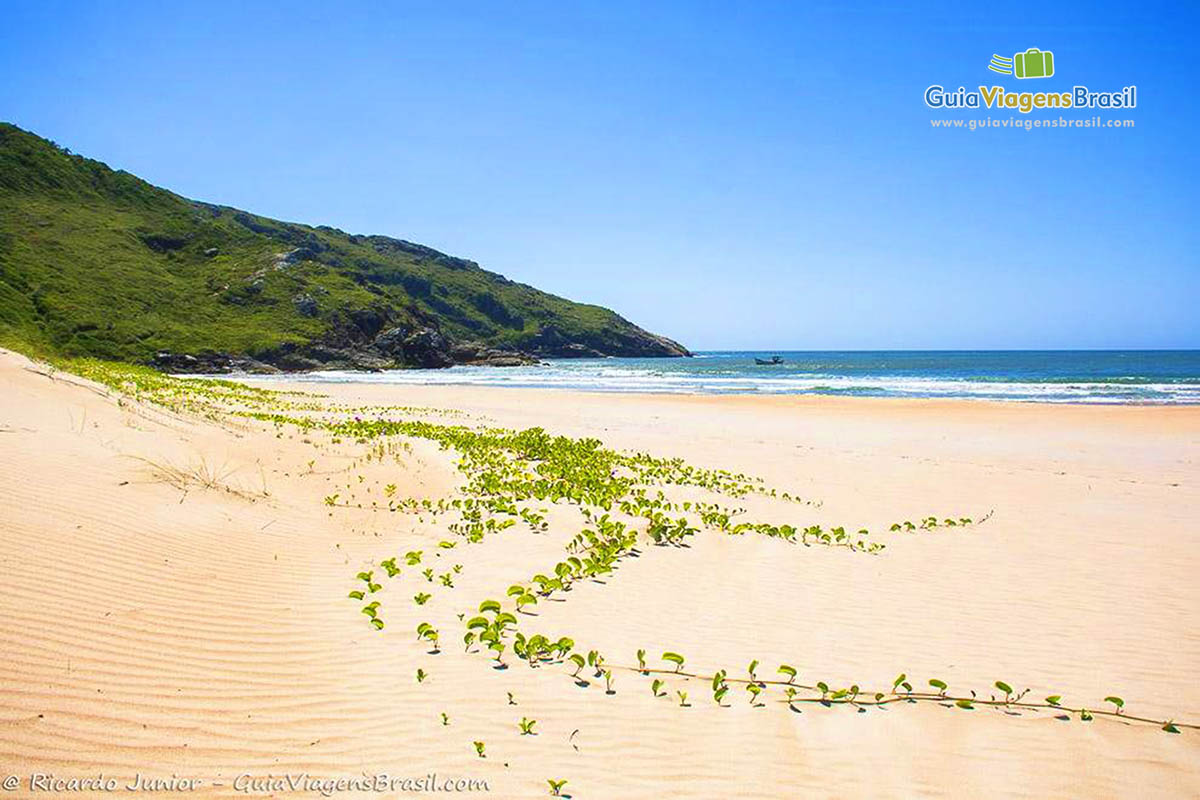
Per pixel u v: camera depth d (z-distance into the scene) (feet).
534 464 47.47
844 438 69.56
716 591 23.43
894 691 16.26
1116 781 13.32
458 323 474.90
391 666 16.40
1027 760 13.91
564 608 20.84
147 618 16.81
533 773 12.75
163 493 25.44
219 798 11.42
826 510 37.40
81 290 231.50
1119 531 33.01
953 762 13.74
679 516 34.17
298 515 28.50
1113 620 21.58
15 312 196.65
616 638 18.90
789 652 18.67
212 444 36.19
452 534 28.89
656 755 13.52
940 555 28.66
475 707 14.82
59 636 15.01
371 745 13.26
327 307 284.41
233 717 13.71
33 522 19.69
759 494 41.22
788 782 12.85
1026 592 24.08
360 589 21.27
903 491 42.91
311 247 493.77
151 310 243.19
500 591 21.84
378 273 488.02
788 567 26.48
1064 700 16.42
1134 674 17.93
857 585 24.56
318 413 73.46
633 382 182.29
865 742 14.29
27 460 24.26
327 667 16.12
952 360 408.46
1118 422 80.89
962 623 21.18
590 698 15.51
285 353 242.58
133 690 13.93
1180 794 12.98
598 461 48.60
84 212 303.89
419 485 37.04
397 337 289.74
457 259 586.45
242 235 342.03
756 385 166.09
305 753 12.87
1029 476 48.11
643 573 24.88
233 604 18.70
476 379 200.75
